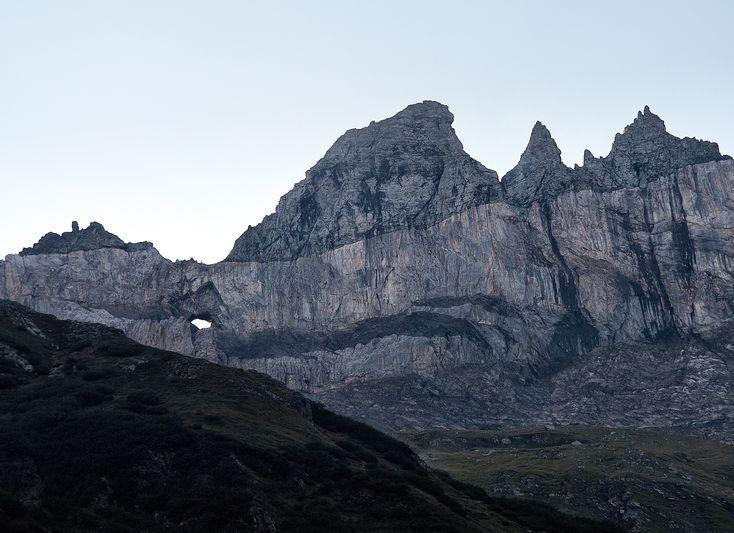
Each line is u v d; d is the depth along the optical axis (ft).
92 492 511.81
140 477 528.63
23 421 584.40
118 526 488.02
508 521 655.35
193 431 579.07
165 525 498.28
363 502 566.77
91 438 558.97
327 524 525.34
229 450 563.48
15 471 519.60
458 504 631.97
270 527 505.25
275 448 595.88
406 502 577.02
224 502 509.76
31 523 464.24
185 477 533.14
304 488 565.94
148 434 566.36
